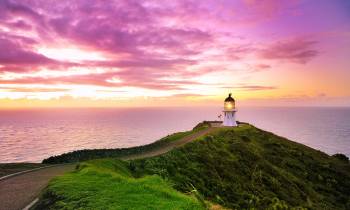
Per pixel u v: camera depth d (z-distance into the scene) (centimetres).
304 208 3177
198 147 3934
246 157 4219
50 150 18138
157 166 2898
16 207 1488
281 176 3959
